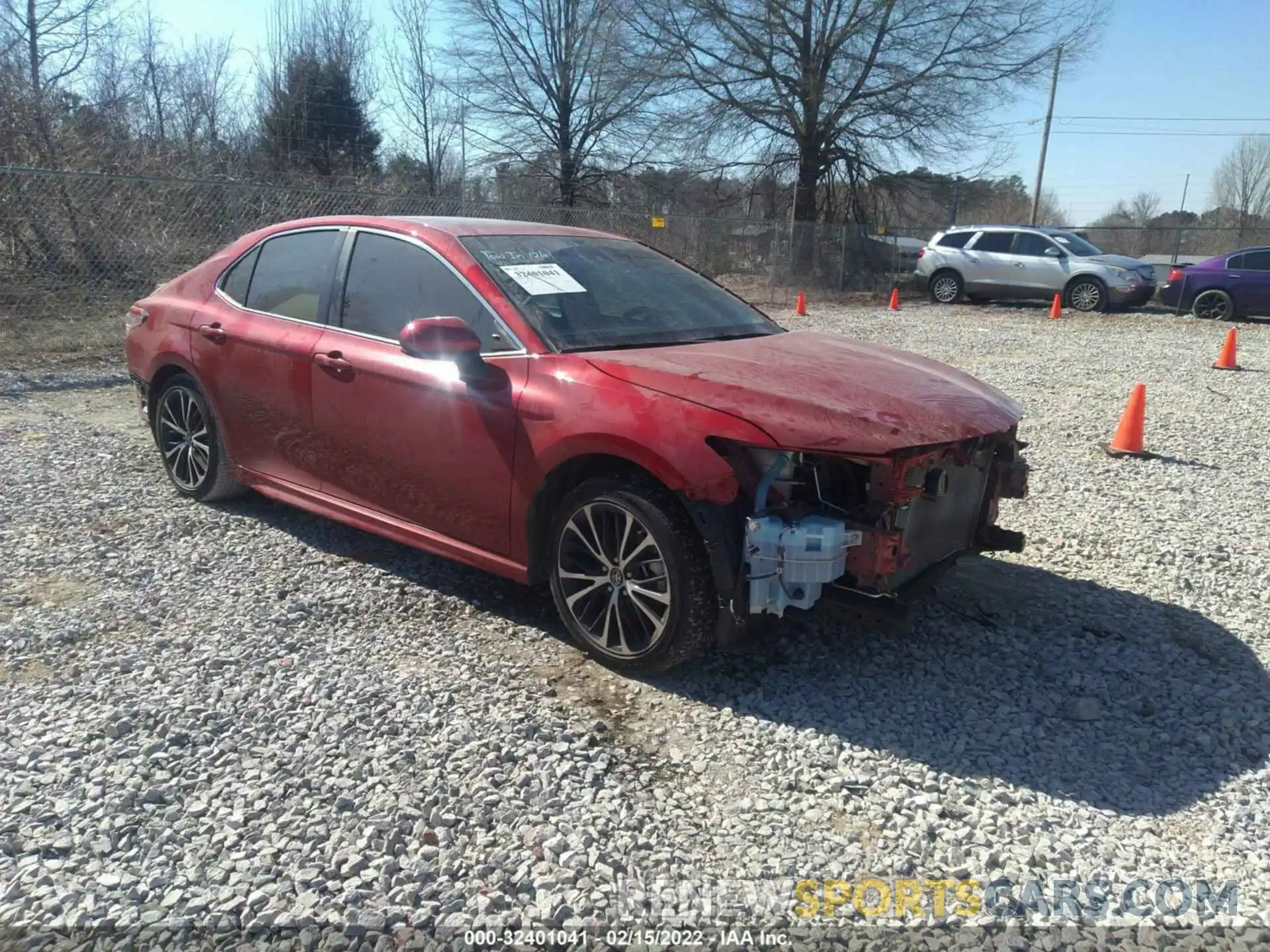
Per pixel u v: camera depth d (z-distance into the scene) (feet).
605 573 12.08
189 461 18.25
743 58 88.17
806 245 77.92
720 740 10.84
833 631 13.57
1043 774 10.41
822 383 11.99
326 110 101.14
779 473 11.03
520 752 10.34
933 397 12.27
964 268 72.90
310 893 8.24
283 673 11.91
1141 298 67.67
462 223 15.17
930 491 11.80
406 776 9.88
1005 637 13.67
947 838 9.27
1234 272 62.69
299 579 14.89
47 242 38.91
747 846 9.11
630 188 102.12
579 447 11.84
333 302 15.35
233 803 9.41
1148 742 11.12
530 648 12.88
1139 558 16.99
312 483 15.79
